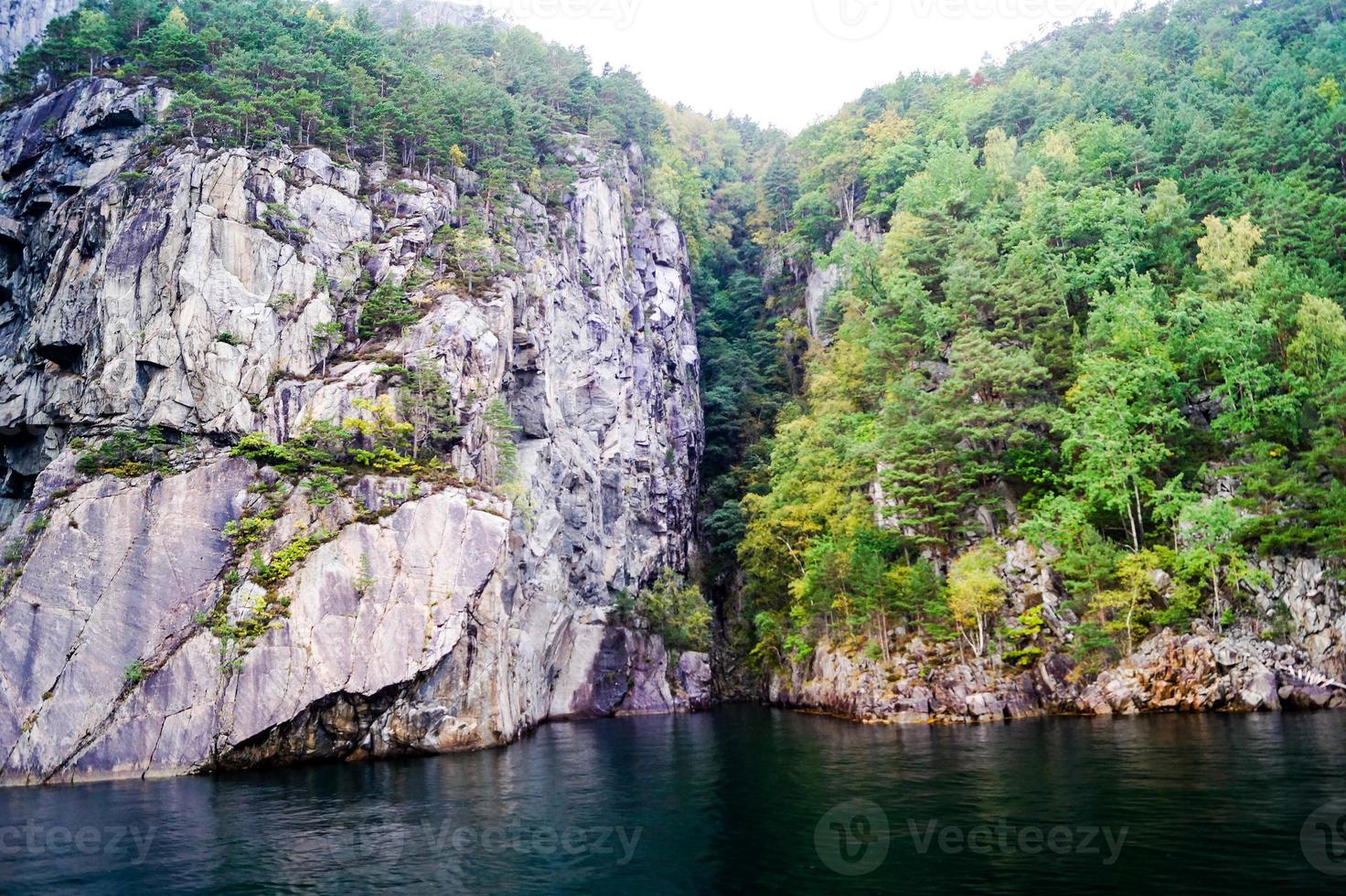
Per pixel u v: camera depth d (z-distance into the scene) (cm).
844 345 8544
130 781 4372
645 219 10706
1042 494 6206
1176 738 3941
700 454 10400
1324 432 5500
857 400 7925
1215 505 5372
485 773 4106
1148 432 6069
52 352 6419
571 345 8475
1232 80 9869
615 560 8450
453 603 5138
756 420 10388
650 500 9125
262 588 4944
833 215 11181
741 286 11600
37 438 6456
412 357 6319
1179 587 5250
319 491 5275
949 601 5647
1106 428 5803
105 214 6506
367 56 8569
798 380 10500
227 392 5925
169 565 5047
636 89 11988
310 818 3077
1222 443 5956
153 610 4931
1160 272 7125
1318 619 5175
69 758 4516
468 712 5253
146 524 5116
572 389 8369
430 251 7319
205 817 3178
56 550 4966
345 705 4862
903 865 2136
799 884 2034
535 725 6575
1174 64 11000
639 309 9925
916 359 7469
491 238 7788
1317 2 10894
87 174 7056
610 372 8888
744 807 2962
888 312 7931
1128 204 7488
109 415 5972
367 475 5438
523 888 2119
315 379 6150
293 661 4794
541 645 7062
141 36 8431
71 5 10594
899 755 3938
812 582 6656
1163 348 6138
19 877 2409
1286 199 7062
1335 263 6838
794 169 12494
